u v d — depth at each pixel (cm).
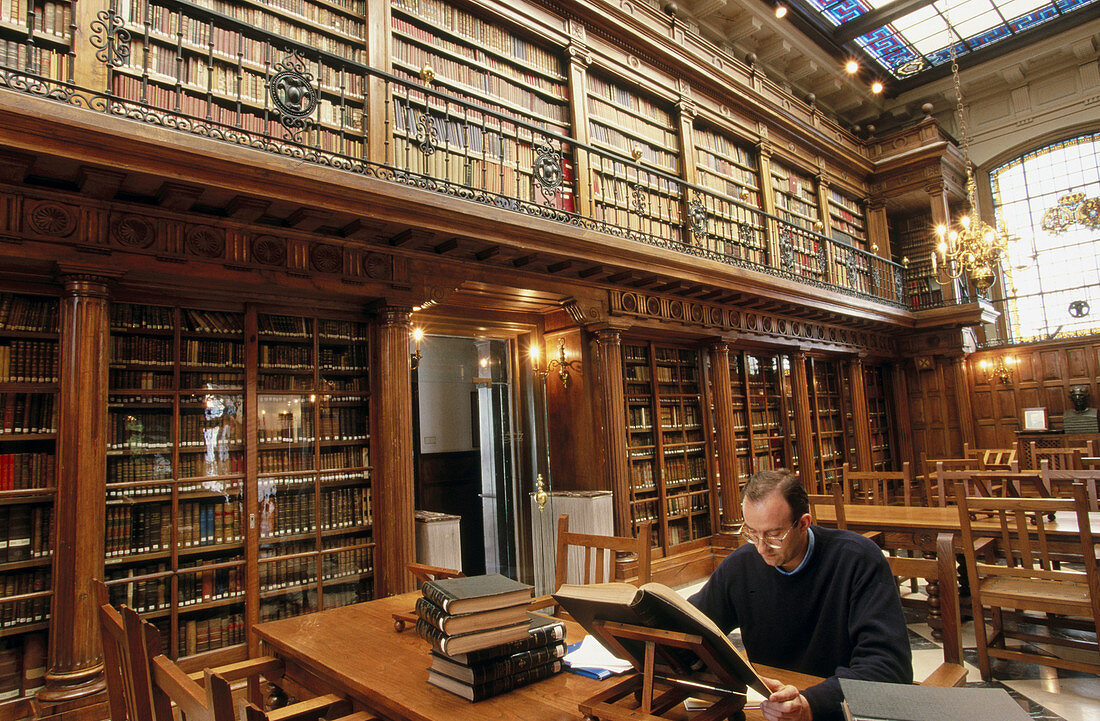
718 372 743
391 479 449
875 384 1134
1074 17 1030
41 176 326
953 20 1036
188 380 402
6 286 340
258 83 432
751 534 186
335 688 199
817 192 1022
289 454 432
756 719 162
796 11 945
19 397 342
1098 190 1111
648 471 671
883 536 448
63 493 328
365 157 450
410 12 519
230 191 342
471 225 442
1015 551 423
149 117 326
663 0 859
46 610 335
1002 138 1199
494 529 603
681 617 138
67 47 356
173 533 379
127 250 351
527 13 605
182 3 337
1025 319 1182
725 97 832
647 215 619
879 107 1254
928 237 1233
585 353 621
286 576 417
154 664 140
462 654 169
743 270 670
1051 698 331
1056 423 1042
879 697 119
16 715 316
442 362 593
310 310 451
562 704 163
